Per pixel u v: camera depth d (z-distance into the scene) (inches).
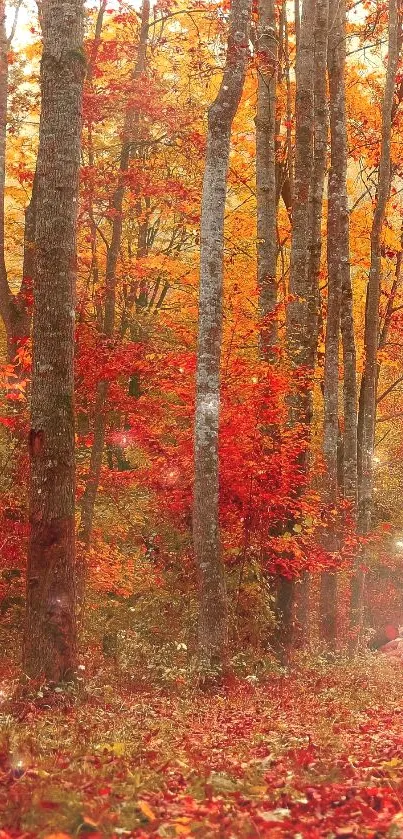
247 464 611.2
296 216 768.9
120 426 991.6
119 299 1074.7
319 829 180.4
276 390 613.0
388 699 473.1
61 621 395.9
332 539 784.9
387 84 849.5
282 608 685.3
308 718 376.5
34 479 399.2
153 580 706.8
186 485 660.7
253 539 655.1
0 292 718.5
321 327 941.8
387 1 920.9
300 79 767.7
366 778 222.2
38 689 383.2
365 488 870.4
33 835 169.8
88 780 214.5
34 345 402.3
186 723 357.1
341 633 1100.5
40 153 407.2
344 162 810.8
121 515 870.4
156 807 193.2
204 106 856.3
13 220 1036.5
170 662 609.6
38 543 397.4
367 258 1011.3
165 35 1035.9
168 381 652.7
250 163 975.6
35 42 860.0
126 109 792.3
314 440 922.7
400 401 1480.1
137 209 1035.9
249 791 214.4
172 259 928.3
